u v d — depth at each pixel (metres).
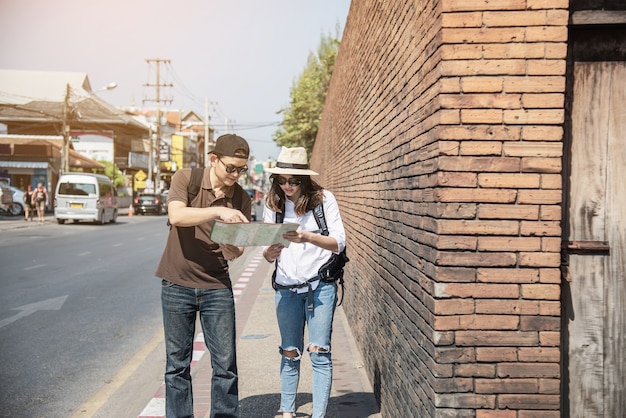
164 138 99.12
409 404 3.74
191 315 4.18
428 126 3.23
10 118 69.06
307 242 4.39
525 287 2.96
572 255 3.26
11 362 6.78
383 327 4.99
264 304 10.50
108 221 36.59
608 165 3.27
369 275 6.08
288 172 4.45
